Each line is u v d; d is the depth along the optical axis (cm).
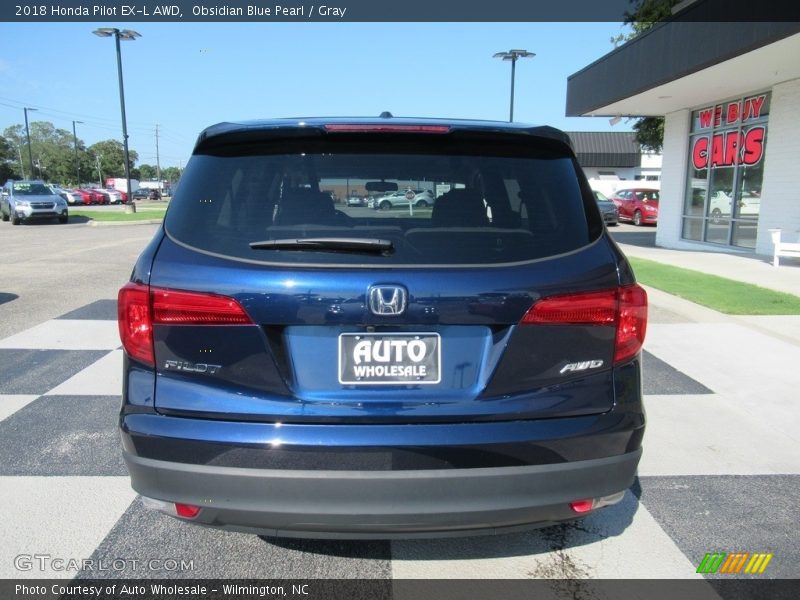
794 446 411
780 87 1285
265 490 219
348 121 254
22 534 301
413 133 250
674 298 844
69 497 334
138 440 225
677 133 1698
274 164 249
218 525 232
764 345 645
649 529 313
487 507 222
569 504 230
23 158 12575
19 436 410
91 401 474
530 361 227
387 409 221
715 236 1566
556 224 242
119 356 589
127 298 230
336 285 219
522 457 222
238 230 234
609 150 5288
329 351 223
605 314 232
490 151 256
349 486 217
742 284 964
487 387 225
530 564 283
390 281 220
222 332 222
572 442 225
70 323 713
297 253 226
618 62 1477
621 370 237
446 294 221
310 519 221
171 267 228
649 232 2328
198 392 224
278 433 218
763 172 1357
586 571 279
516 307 224
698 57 1125
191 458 221
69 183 11256
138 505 328
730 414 464
